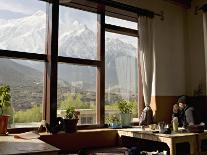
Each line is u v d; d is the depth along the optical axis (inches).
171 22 223.5
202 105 206.4
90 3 179.9
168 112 211.3
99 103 183.5
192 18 228.8
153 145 177.6
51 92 160.7
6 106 136.6
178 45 225.5
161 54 213.2
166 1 218.8
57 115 165.0
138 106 204.5
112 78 193.5
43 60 164.2
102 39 188.5
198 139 146.6
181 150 160.4
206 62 204.8
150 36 201.3
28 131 151.6
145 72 195.3
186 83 227.0
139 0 206.8
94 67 185.9
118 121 182.2
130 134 163.2
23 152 83.4
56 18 166.1
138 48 207.9
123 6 192.9
